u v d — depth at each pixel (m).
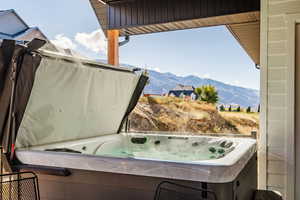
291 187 2.76
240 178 1.97
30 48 2.11
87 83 2.91
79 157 2.06
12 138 2.20
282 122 2.79
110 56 4.44
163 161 1.81
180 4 4.06
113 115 3.51
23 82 2.14
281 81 2.79
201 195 1.71
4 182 2.03
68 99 2.76
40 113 2.51
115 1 4.45
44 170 2.16
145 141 3.46
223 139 3.00
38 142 2.56
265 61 2.84
